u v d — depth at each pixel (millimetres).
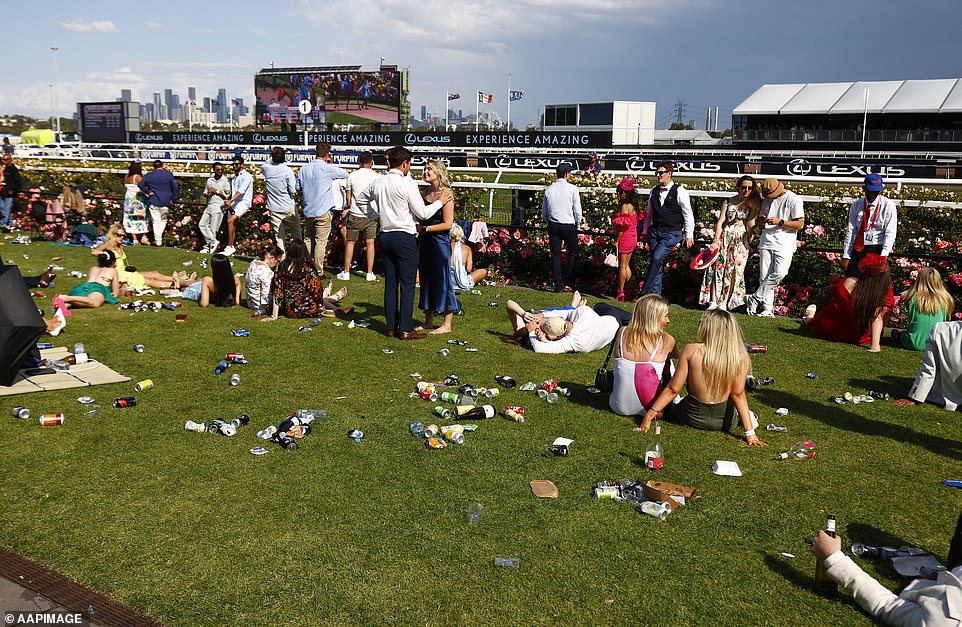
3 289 6516
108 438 5598
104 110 66500
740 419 6031
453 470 5164
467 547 4184
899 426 6191
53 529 4305
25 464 5133
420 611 3621
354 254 13781
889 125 49938
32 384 6723
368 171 12188
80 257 14203
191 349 8094
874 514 4676
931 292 8500
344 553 4105
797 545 4289
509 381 6984
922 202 11109
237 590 3760
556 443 5555
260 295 9664
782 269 10148
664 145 56406
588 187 13375
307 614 3580
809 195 12422
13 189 17391
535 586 3834
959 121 47625
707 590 3836
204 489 4816
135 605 3621
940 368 6621
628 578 3922
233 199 14664
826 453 5605
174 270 13164
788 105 53125
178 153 45750
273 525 4387
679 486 4848
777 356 8281
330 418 6094
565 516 4555
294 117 66562
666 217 10508
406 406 6414
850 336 8875
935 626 3332
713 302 10617
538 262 12734
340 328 9164
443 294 8812
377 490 4844
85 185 18734
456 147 52688
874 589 3646
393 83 63438
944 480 5164
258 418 6070
